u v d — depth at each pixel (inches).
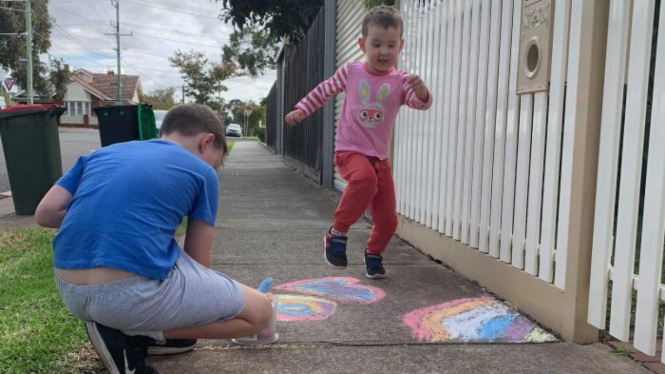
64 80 2027.6
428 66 175.6
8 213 248.2
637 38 88.9
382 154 137.6
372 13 131.3
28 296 121.6
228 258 166.9
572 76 102.3
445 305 125.8
